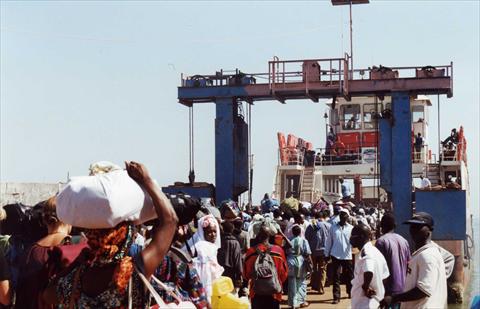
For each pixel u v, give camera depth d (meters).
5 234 7.82
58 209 4.48
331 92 27.56
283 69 27.88
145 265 4.55
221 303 7.96
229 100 28.34
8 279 7.45
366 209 36.12
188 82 28.61
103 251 4.52
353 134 47.16
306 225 22.28
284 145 46.59
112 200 4.40
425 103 47.28
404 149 27.58
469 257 42.69
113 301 4.51
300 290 19.05
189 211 5.67
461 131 40.34
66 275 4.70
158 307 4.81
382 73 27.59
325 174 46.81
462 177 39.44
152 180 4.60
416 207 26.92
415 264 8.77
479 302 6.00
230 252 14.30
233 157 28.58
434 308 8.66
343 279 20.52
